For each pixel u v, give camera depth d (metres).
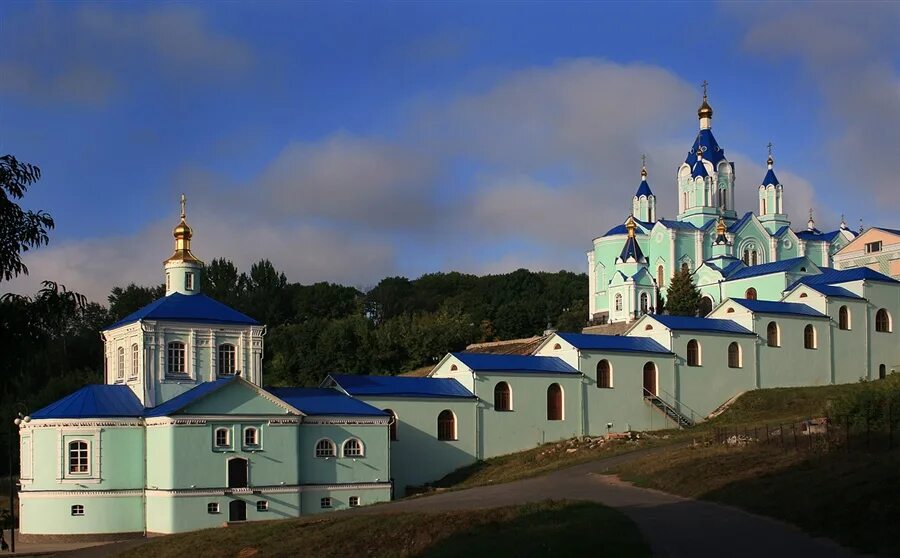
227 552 51.19
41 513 70.75
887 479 44.72
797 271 126.19
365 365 142.75
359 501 77.94
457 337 151.00
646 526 44.34
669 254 150.50
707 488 53.59
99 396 75.06
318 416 77.19
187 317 78.25
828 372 107.88
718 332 102.12
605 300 155.75
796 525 43.03
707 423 96.69
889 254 126.38
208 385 75.00
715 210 157.62
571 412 94.62
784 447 60.00
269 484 73.69
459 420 89.12
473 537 45.12
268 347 152.12
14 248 30.80
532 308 184.75
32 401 124.75
